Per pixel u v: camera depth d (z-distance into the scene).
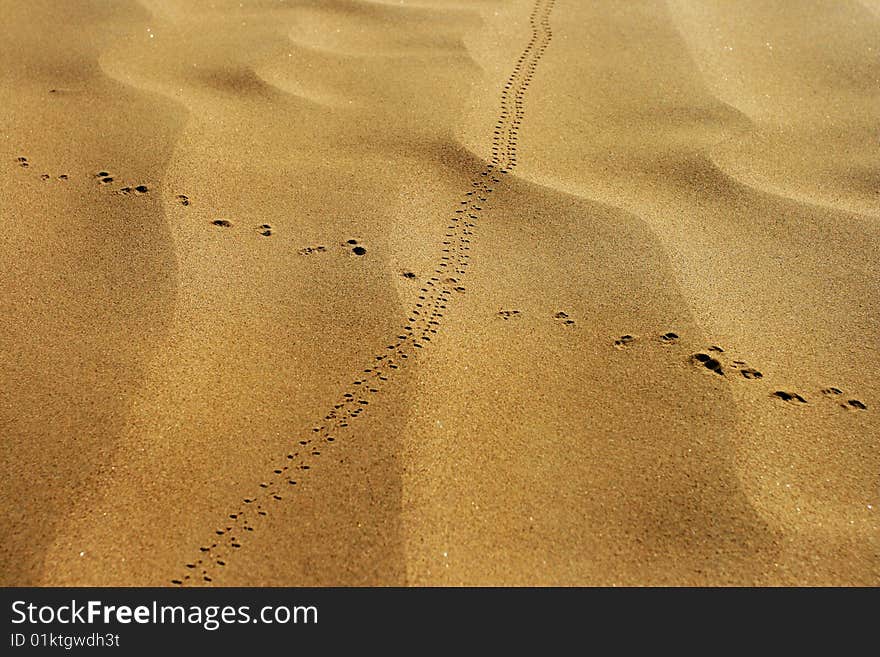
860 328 3.00
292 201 3.61
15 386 2.64
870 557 2.23
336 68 4.77
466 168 3.91
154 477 2.36
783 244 3.45
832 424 2.59
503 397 2.66
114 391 2.62
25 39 4.85
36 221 3.41
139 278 3.12
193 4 5.43
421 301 3.07
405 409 2.59
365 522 2.26
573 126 4.29
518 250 3.38
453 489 2.35
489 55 4.97
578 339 2.91
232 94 4.43
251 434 2.49
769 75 4.79
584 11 5.50
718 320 3.01
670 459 2.46
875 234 3.49
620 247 3.41
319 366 2.75
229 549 2.20
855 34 5.14
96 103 4.27
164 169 3.77
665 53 4.97
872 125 4.30
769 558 2.22
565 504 2.33
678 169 3.95
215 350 2.80
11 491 2.31
